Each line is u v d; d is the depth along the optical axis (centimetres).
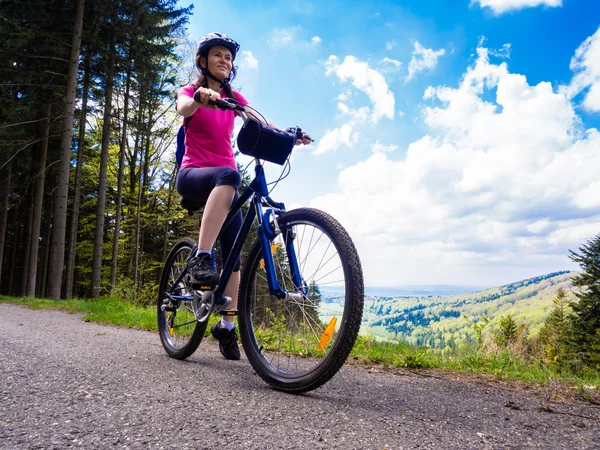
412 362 344
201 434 141
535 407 220
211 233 247
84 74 1485
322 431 151
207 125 267
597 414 212
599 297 3394
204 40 264
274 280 226
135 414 157
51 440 129
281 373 215
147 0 1491
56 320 579
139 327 534
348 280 194
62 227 1225
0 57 1272
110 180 2070
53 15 1298
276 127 256
